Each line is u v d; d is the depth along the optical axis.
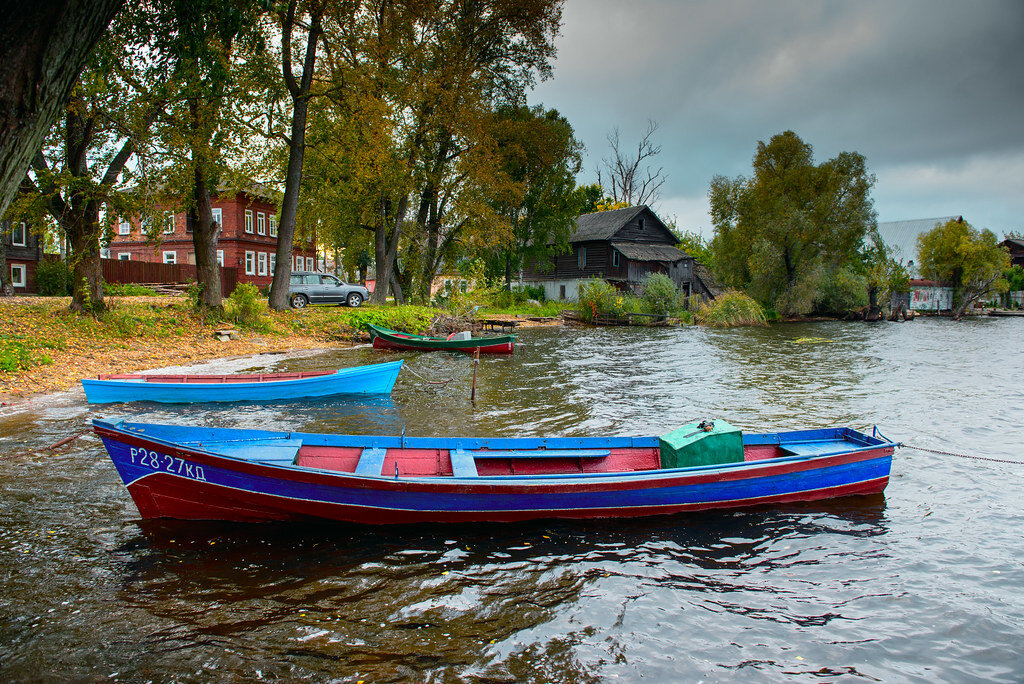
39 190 17.17
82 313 19.17
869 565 6.09
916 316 52.09
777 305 47.75
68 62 3.94
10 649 4.40
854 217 47.91
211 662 4.31
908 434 11.18
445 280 38.59
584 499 6.80
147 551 6.00
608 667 4.41
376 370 14.65
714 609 5.24
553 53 34.34
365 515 6.62
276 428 11.23
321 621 4.88
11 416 11.34
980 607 5.32
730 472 7.12
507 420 12.11
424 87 28.92
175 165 19.41
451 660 4.43
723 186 51.72
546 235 44.19
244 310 22.83
